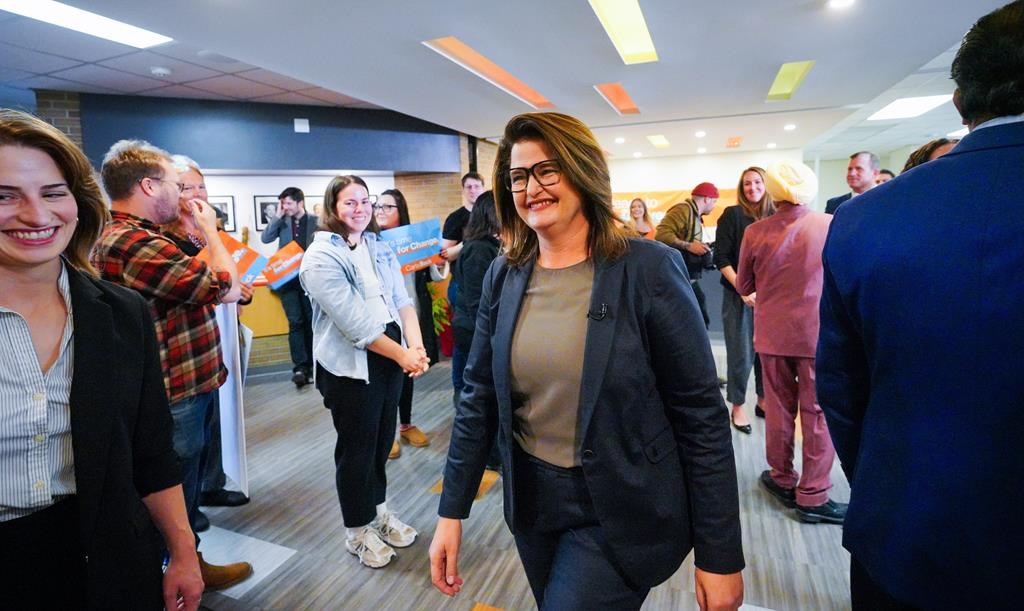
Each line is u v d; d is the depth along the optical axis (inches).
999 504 23.5
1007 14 25.7
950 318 24.5
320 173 235.6
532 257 40.0
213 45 130.3
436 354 170.4
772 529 81.7
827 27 132.0
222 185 218.7
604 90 196.5
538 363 36.8
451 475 42.8
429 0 111.0
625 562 35.3
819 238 76.9
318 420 139.7
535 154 35.9
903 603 27.5
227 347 88.7
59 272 32.8
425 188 264.1
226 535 84.7
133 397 35.6
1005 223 23.4
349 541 77.5
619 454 34.8
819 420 80.4
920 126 341.4
